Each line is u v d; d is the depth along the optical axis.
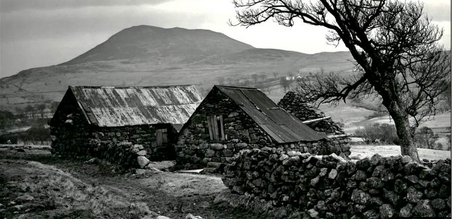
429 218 9.46
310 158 13.30
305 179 13.32
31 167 20.42
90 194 15.32
